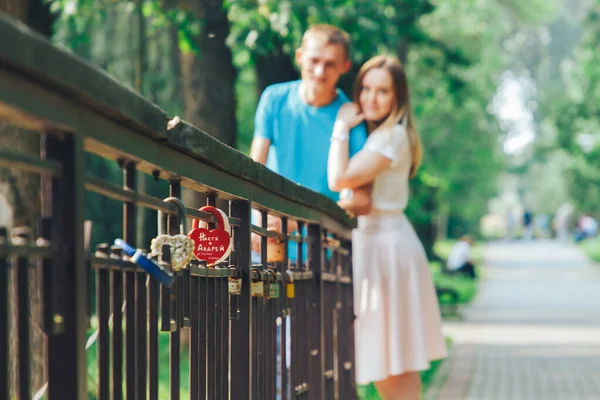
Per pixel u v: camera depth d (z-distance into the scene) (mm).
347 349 7949
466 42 32281
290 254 7340
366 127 8023
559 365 17672
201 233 4305
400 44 19500
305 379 6273
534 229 133000
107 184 3043
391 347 7766
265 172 4852
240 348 4746
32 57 2316
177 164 3594
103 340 3168
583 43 53500
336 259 7410
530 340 22031
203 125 15430
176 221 3705
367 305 7859
